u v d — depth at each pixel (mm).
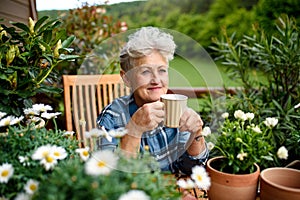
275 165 1274
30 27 1075
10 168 686
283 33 1601
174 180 730
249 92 1765
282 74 1599
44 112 1007
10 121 892
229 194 871
